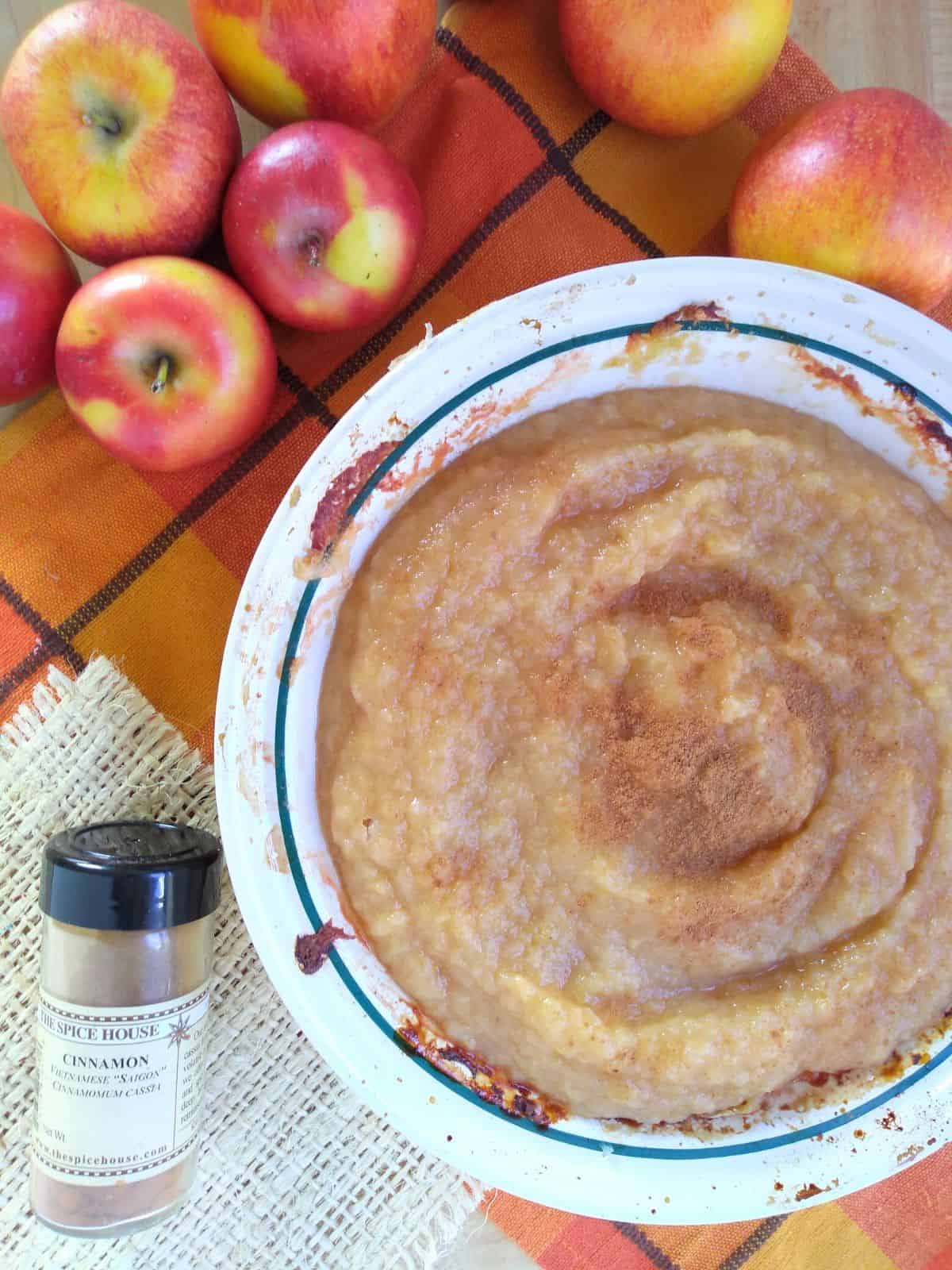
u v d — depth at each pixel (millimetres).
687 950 282
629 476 281
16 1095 303
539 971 277
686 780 281
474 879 277
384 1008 282
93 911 251
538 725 280
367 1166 317
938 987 288
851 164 268
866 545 287
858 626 288
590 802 280
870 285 283
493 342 264
